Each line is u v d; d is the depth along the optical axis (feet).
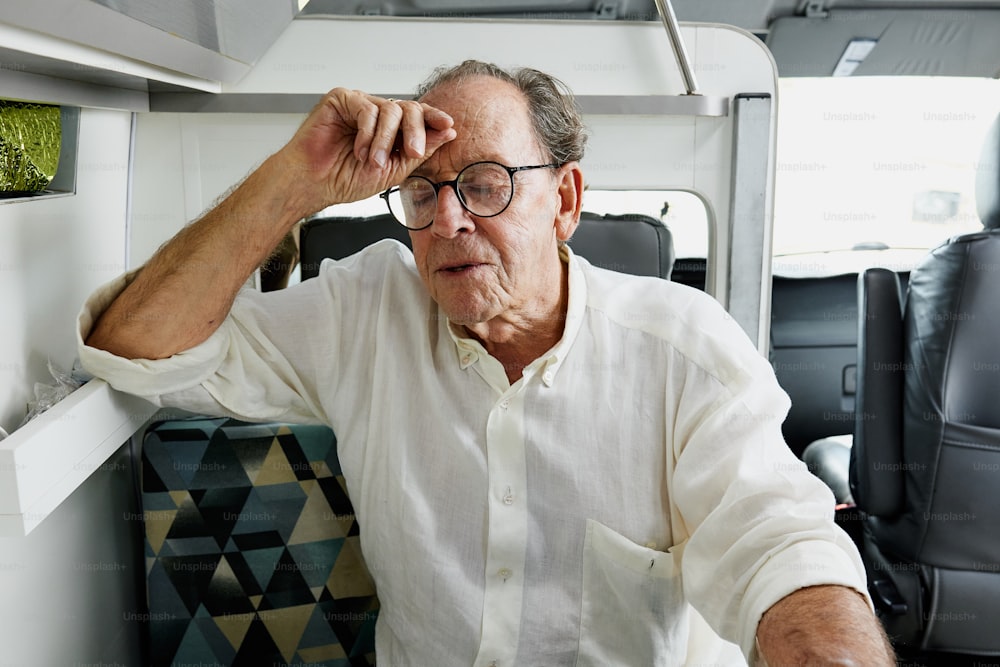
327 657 4.23
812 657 2.26
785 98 7.65
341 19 4.69
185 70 3.93
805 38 7.07
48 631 3.52
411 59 4.76
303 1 4.55
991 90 7.49
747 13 6.93
